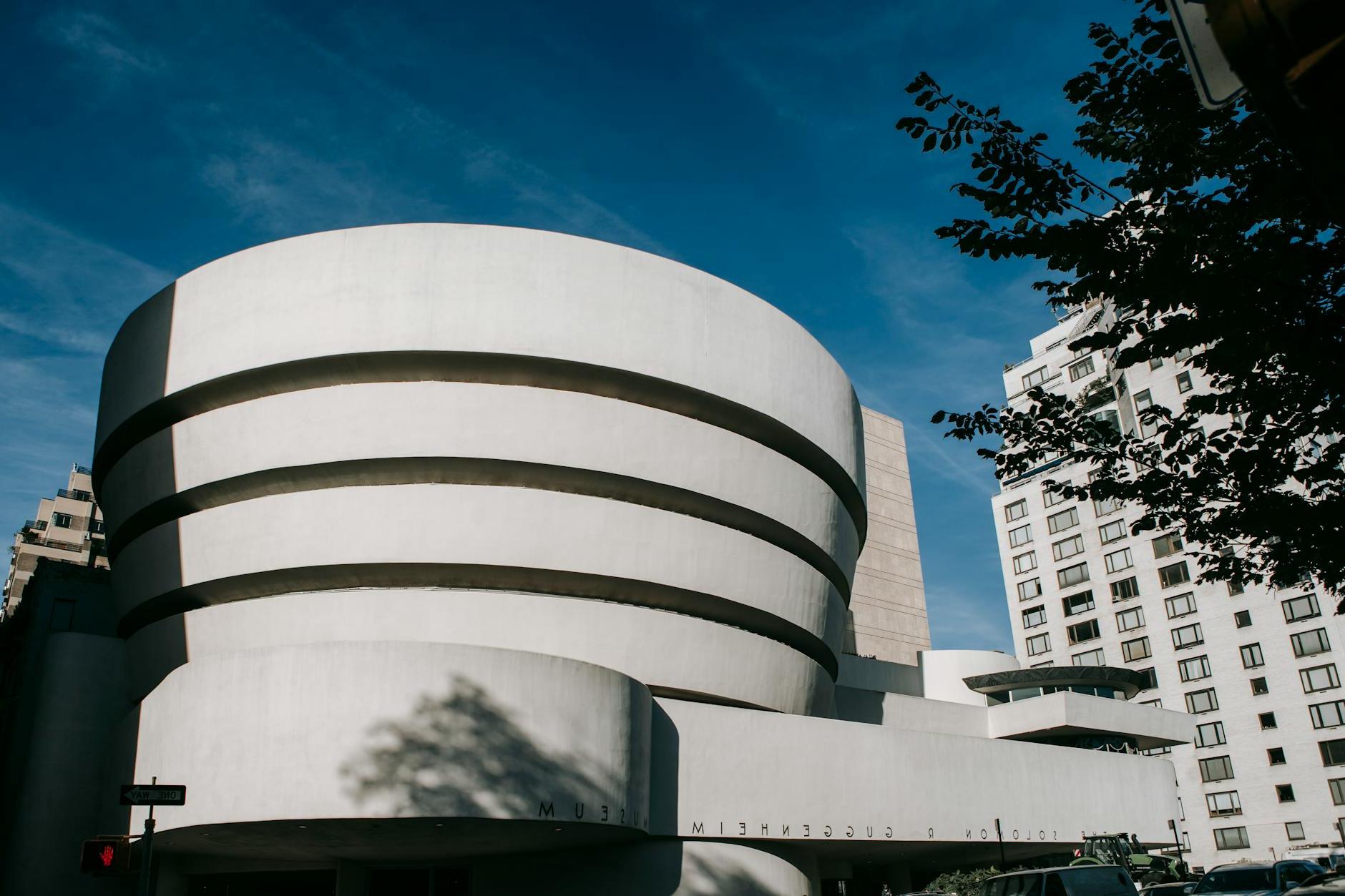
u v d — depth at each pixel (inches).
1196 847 2586.1
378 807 935.7
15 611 1674.5
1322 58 107.5
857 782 1423.5
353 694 973.2
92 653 1369.3
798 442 1497.3
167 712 1048.2
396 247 1302.9
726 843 1255.5
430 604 1204.5
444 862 1263.5
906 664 2229.3
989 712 1948.8
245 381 1307.8
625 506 1296.8
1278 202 398.6
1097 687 2022.6
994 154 451.2
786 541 1478.8
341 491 1241.4
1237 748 2561.5
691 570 1330.0
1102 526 2989.7
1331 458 462.3
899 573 2503.7
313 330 1277.1
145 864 553.3
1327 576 498.6
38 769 1286.9
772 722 1355.8
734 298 1451.8
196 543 1289.4
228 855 1250.6
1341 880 640.4
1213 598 2694.4
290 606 1219.2
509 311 1288.1
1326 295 386.9
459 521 1230.3
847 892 1667.1
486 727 992.2
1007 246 437.7
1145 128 454.9
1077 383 3191.4
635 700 1156.5
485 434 1255.5
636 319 1346.0
